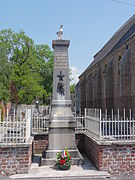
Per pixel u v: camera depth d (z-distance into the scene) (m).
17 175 8.34
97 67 31.38
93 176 8.25
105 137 9.13
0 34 33.97
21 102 33.19
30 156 9.48
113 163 8.71
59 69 10.95
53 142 10.16
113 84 24.58
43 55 45.97
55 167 9.35
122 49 21.64
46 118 12.84
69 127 10.28
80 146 12.39
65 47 11.11
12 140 9.12
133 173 8.73
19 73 32.44
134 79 18.61
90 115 11.43
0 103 30.23
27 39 34.28
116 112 23.45
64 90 10.79
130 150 8.79
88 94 35.09
